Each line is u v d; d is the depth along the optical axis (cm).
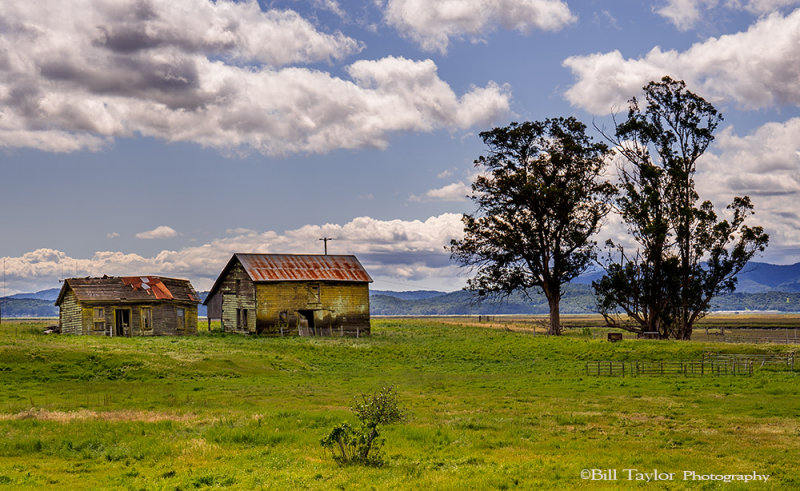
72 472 2103
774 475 2047
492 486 1898
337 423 2848
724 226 7512
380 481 1944
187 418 2967
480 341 7081
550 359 5959
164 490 1853
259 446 2472
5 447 2344
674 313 7800
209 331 8019
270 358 5403
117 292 7219
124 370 4600
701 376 4731
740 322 16900
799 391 3884
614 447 2461
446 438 2577
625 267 7769
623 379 4631
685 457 2275
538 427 2883
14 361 4584
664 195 7788
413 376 4928
